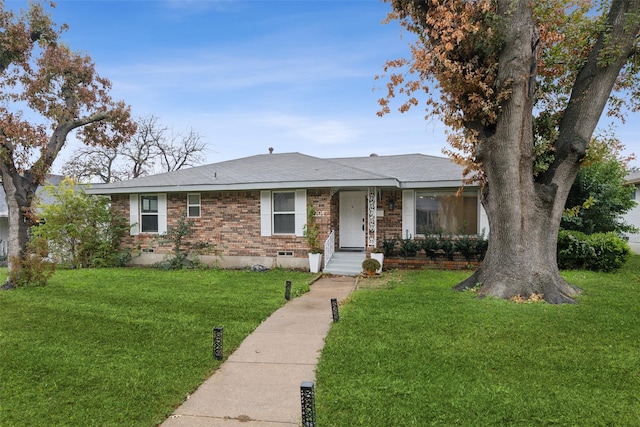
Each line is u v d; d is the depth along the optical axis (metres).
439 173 12.70
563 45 8.08
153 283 9.72
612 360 4.38
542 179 7.77
